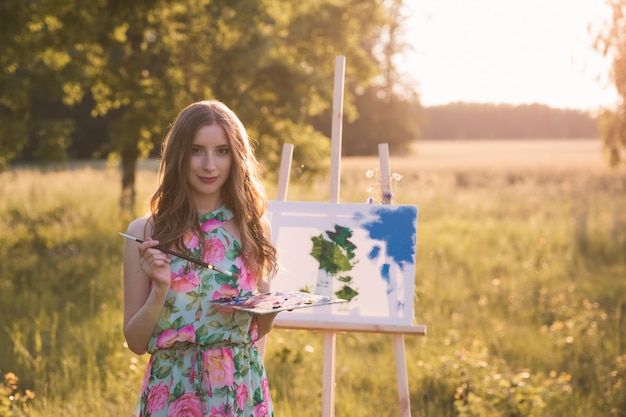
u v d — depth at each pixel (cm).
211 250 264
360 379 564
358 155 6034
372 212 392
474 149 5944
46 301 743
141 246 248
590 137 7006
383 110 6072
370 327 371
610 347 630
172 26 1264
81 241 1093
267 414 278
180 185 260
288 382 547
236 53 1288
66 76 1166
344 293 380
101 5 1216
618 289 885
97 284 808
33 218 1352
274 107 1366
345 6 1462
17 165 3319
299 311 379
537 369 599
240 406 265
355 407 508
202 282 261
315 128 4425
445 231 1345
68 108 3741
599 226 1256
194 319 259
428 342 668
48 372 538
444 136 7450
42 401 476
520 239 1246
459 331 713
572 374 584
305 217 398
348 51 1515
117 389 501
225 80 1312
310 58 1471
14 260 955
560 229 1288
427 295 842
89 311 709
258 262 274
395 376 578
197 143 260
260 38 1302
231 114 267
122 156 1327
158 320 254
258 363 278
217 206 273
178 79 1275
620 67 821
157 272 246
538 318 773
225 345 265
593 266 1046
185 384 260
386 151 406
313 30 1455
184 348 262
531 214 1599
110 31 1210
